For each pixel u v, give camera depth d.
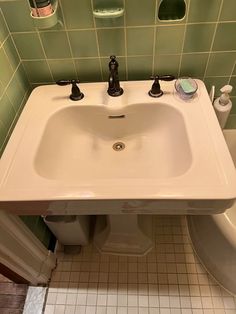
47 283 1.22
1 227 0.79
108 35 0.81
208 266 1.19
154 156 0.86
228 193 0.60
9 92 0.83
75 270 1.25
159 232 1.34
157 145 0.88
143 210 0.66
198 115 0.78
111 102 0.85
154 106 0.85
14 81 0.86
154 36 0.81
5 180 0.66
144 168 0.83
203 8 0.74
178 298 1.14
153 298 1.15
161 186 0.62
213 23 0.77
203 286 1.16
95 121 0.90
